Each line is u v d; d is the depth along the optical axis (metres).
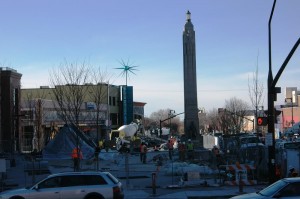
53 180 18.47
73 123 44.53
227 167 26.48
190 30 54.66
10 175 33.38
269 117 23.12
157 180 29.55
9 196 18.09
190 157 41.84
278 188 13.49
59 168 37.34
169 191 24.45
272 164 22.72
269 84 23.31
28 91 93.69
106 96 89.31
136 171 34.50
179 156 41.56
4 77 56.16
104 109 86.88
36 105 67.31
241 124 101.44
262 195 13.69
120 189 18.73
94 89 76.94
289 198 13.23
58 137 44.72
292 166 25.22
